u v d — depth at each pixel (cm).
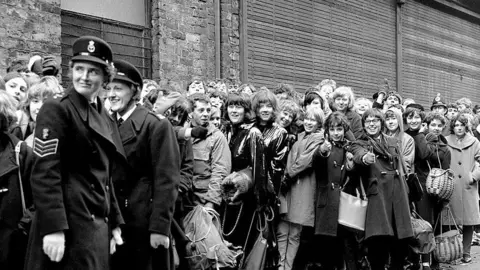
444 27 1695
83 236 355
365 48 1393
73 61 368
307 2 1225
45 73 667
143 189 422
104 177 373
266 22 1124
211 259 527
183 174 526
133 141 422
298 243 657
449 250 733
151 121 428
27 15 748
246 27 1075
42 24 765
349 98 754
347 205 641
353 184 657
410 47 1553
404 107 948
